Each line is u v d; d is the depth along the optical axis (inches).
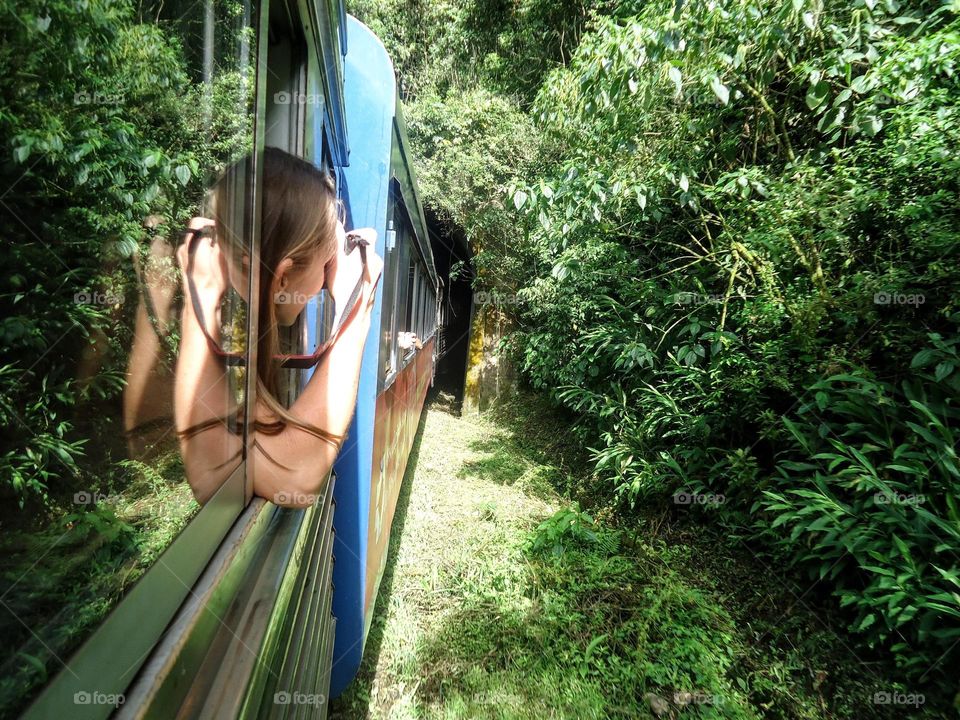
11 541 18.0
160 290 27.5
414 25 445.1
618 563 159.9
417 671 118.3
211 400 33.4
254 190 39.1
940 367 105.7
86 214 21.6
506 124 311.7
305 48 56.5
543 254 248.2
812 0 124.7
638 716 109.7
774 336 154.4
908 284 121.0
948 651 97.9
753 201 153.6
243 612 34.8
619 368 213.2
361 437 86.7
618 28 142.0
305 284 46.3
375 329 86.4
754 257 155.6
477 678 116.3
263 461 44.3
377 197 88.4
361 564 87.7
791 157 158.2
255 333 40.9
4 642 17.3
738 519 156.3
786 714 106.7
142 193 25.4
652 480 179.5
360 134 88.0
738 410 157.3
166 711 24.4
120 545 24.0
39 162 19.0
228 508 37.3
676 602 139.6
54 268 20.0
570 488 231.1
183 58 28.5
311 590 56.0
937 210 117.7
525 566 159.6
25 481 18.7
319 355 53.4
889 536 109.0
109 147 22.7
